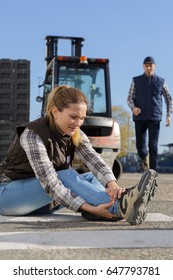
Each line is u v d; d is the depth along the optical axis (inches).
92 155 166.4
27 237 129.6
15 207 171.6
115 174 404.5
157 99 355.3
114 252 114.4
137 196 146.3
